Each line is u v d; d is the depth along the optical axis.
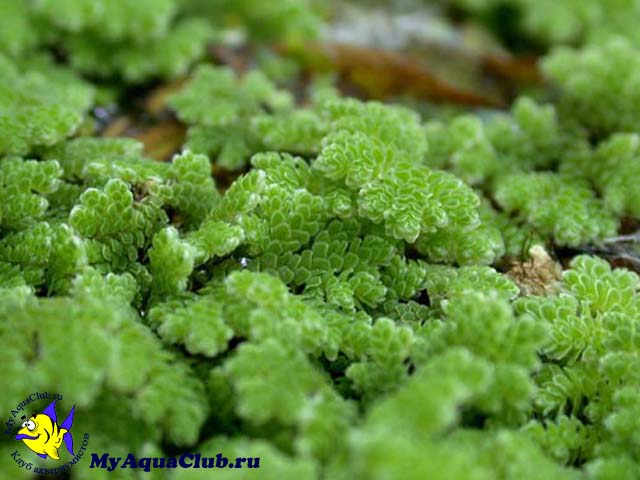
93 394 0.09
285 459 0.09
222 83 0.13
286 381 0.09
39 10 0.13
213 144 0.12
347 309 0.10
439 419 0.09
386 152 0.11
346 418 0.09
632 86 0.13
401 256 0.11
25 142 0.11
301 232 0.11
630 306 0.11
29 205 0.11
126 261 0.11
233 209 0.11
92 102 0.13
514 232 0.12
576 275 0.11
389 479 0.09
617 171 0.12
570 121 0.13
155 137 0.13
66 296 0.10
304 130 0.12
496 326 0.10
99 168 0.11
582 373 0.10
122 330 0.10
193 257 0.10
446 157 0.13
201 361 0.10
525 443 0.09
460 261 0.11
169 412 0.09
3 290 0.10
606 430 0.10
